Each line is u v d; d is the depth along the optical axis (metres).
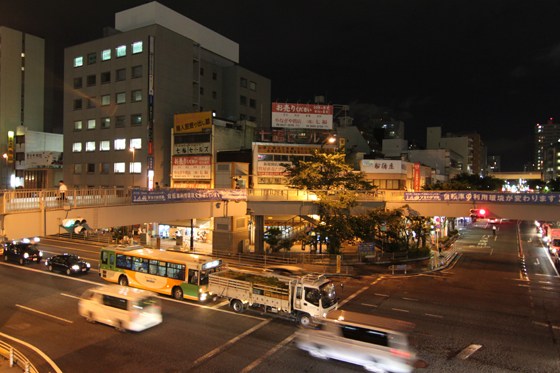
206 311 21.36
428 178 67.69
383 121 136.75
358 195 37.47
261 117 74.50
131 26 62.31
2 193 19.06
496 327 19.33
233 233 41.25
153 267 25.05
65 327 18.59
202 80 67.44
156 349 16.14
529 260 41.50
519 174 134.88
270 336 17.75
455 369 14.60
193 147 50.75
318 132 53.09
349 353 15.01
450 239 58.34
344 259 37.91
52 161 67.62
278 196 36.94
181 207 29.91
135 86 55.06
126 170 55.72
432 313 21.52
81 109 60.66
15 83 80.25
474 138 141.62
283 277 21.20
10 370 13.86
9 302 22.38
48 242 47.09
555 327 19.42
